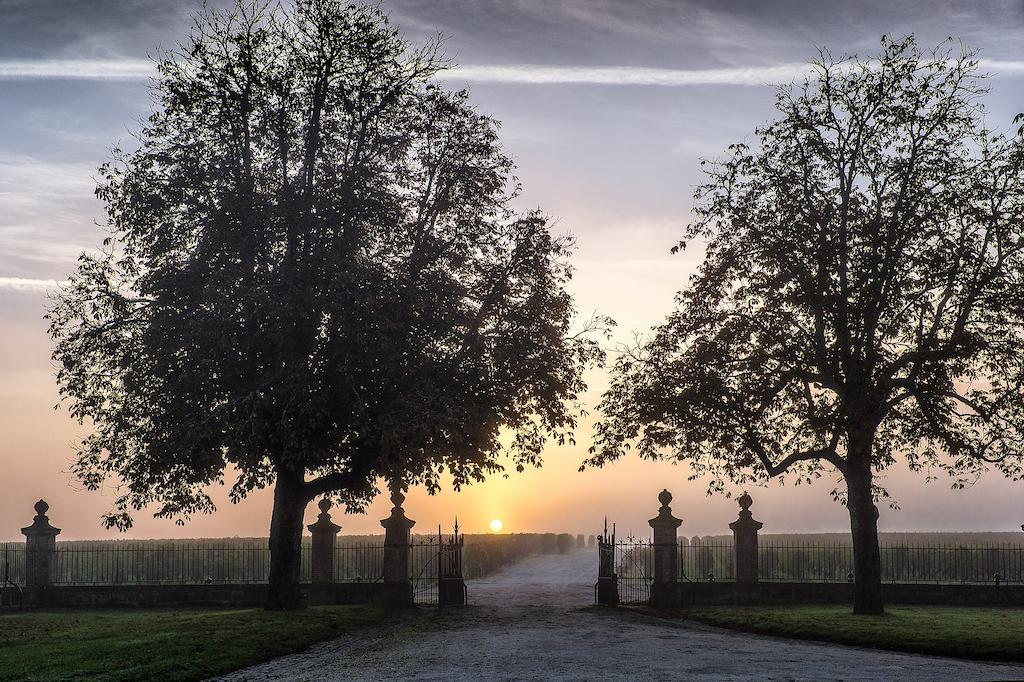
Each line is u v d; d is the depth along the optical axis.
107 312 27.48
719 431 28.45
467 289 27.89
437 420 24.48
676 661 17.09
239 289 25.08
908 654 19.22
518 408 29.09
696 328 28.89
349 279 24.75
